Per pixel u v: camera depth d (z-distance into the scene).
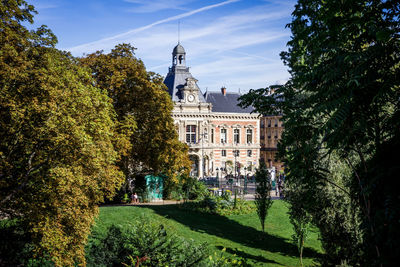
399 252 4.18
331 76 5.38
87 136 12.83
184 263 11.87
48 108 12.03
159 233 12.88
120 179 17.77
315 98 6.19
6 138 12.44
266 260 18.91
